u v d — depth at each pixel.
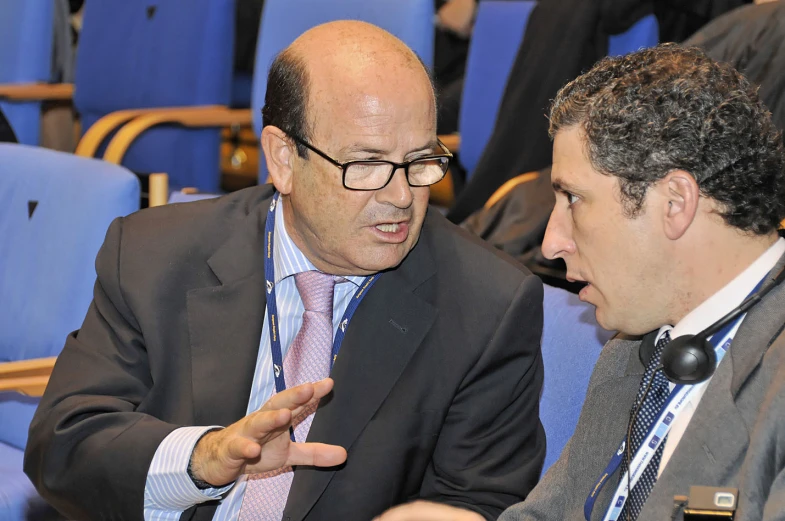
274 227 1.61
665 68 1.18
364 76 1.40
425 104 1.42
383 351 1.51
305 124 1.43
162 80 3.43
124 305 1.59
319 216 1.44
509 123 2.94
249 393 1.52
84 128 3.74
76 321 2.01
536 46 2.92
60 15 4.16
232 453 1.28
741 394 1.13
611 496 1.29
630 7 2.74
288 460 1.35
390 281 1.55
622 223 1.18
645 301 1.21
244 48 3.99
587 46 2.81
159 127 3.37
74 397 1.55
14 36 3.68
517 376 1.52
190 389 1.54
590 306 1.65
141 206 2.33
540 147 2.88
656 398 1.25
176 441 1.40
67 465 1.48
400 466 1.47
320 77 1.42
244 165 5.00
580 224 1.22
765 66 2.30
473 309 1.53
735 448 1.11
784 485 1.03
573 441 1.39
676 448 1.15
